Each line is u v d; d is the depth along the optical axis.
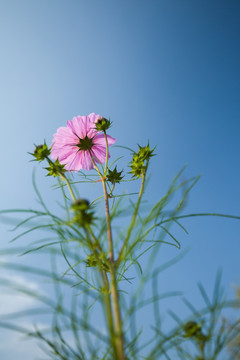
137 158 0.48
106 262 0.38
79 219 0.38
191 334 0.36
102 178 0.47
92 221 0.39
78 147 0.54
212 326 0.34
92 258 0.42
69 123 0.54
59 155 0.54
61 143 0.54
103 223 0.39
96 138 0.55
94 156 0.55
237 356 0.33
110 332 0.31
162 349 0.33
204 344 0.35
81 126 0.54
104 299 0.33
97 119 0.50
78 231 0.39
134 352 0.33
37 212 0.38
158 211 0.39
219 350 0.34
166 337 0.33
